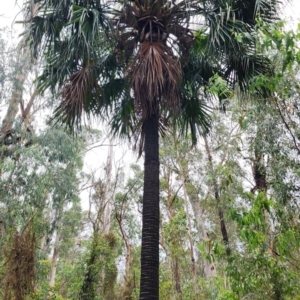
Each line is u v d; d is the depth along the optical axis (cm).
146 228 405
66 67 487
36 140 912
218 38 444
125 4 456
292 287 390
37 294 625
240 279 412
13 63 874
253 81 348
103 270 897
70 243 1602
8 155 880
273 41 297
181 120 557
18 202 811
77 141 962
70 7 455
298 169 372
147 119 455
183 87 526
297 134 364
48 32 486
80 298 814
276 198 379
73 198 970
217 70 492
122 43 479
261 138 400
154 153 441
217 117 709
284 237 344
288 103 364
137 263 1259
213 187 832
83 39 443
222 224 741
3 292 499
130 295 952
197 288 968
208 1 467
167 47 458
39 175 862
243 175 517
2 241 650
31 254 526
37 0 492
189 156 1007
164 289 1027
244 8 463
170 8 459
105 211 1312
